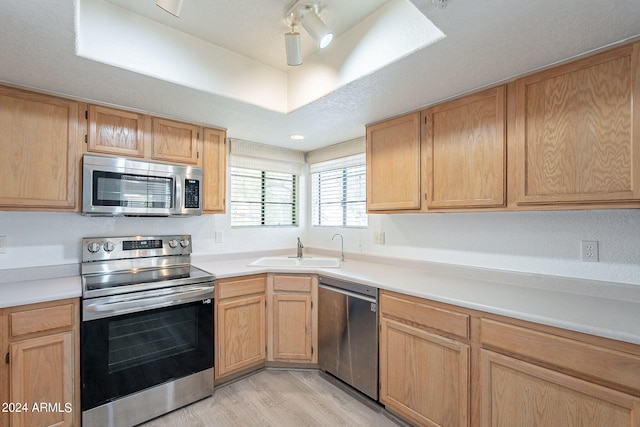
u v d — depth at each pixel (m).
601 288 1.60
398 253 2.62
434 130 2.04
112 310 1.80
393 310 1.92
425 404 1.75
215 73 1.94
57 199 1.90
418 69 1.62
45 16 1.21
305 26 1.55
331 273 2.36
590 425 1.20
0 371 1.52
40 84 1.78
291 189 3.54
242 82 2.06
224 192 2.63
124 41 1.62
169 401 2.02
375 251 2.81
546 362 1.31
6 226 1.97
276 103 2.23
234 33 1.83
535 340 1.34
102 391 1.78
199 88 1.87
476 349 1.54
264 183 3.32
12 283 1.90
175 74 1.78
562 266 1.74
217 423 1.93
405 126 2.22
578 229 1.69
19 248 2.01
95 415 1.75
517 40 1.35
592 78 1.41
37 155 1.83
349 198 3.11
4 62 1.54
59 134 1.90
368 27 1.69
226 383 2.38
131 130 2.16
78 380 1.72
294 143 3.19
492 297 1.62
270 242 3.29
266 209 3.33
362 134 2.85
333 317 2.35
